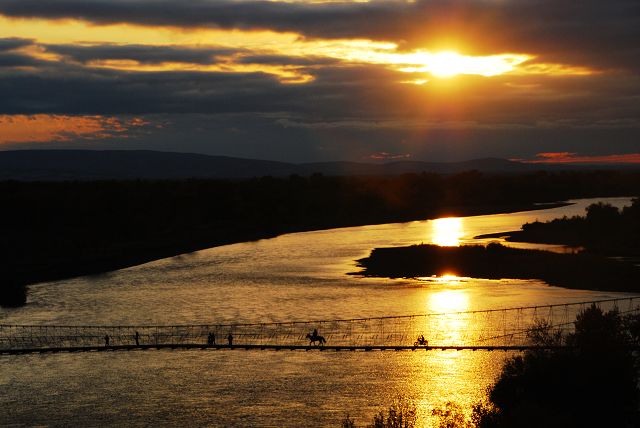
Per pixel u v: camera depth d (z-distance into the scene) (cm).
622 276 14725
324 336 10588
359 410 7712
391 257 17712
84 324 11706
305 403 7950
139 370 9319
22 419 7638
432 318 11438
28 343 10625
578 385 7125
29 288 15150
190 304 13025
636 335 8456
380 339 10356
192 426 7388
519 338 10238
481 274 15362
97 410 7875
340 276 15662
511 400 7306
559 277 14838
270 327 11175
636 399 7169
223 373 9106
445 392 8206
